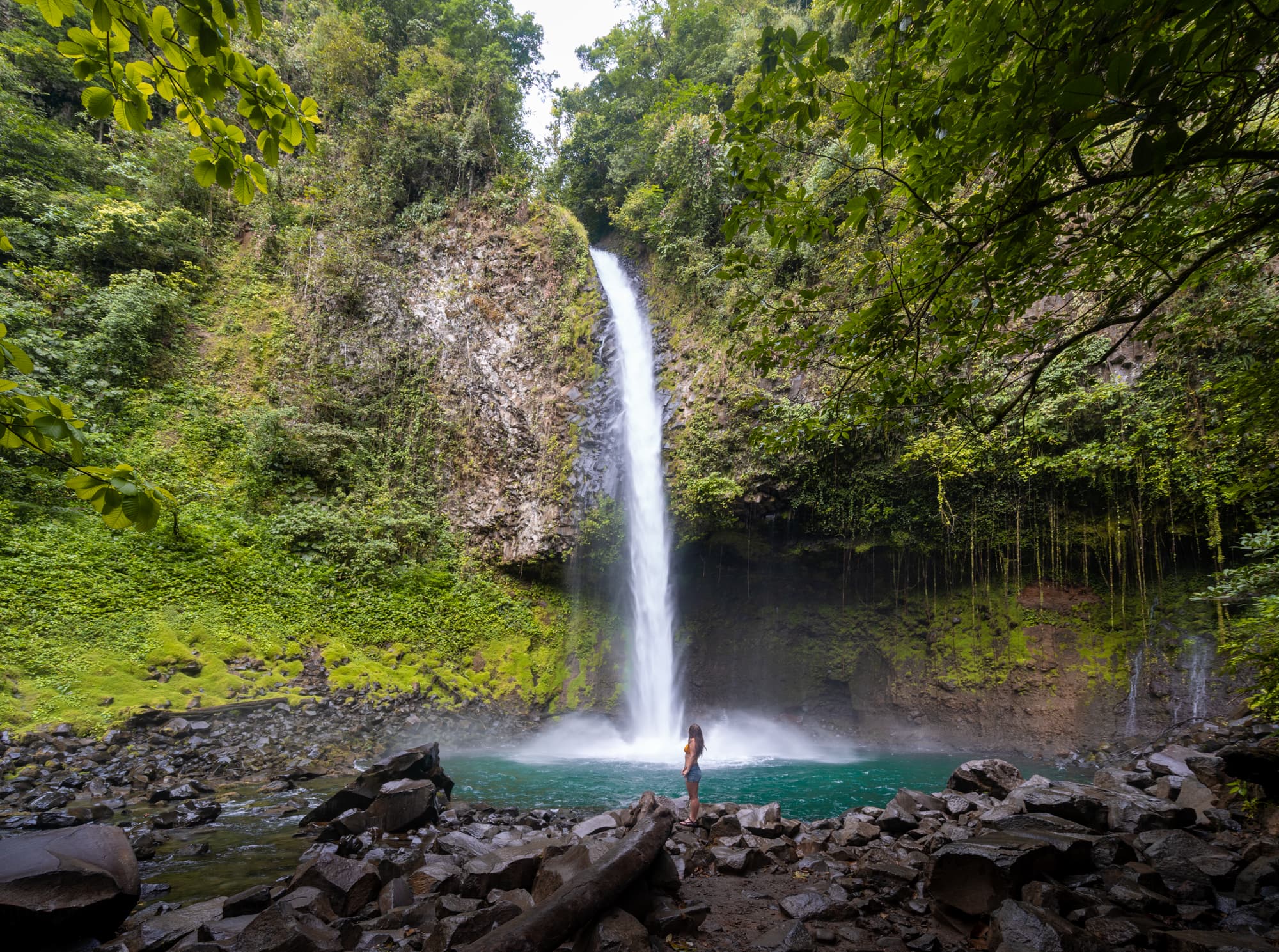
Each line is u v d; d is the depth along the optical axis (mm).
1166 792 7582
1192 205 4645
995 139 3695
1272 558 7633
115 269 20531
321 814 7754
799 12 24719
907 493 17703
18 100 20672
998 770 8250
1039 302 14812
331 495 19750
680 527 19906
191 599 15133
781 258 19641
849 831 6898
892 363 5500
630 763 14477
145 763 10508
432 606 18734
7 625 12367
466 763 13562
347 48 25312
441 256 24828
